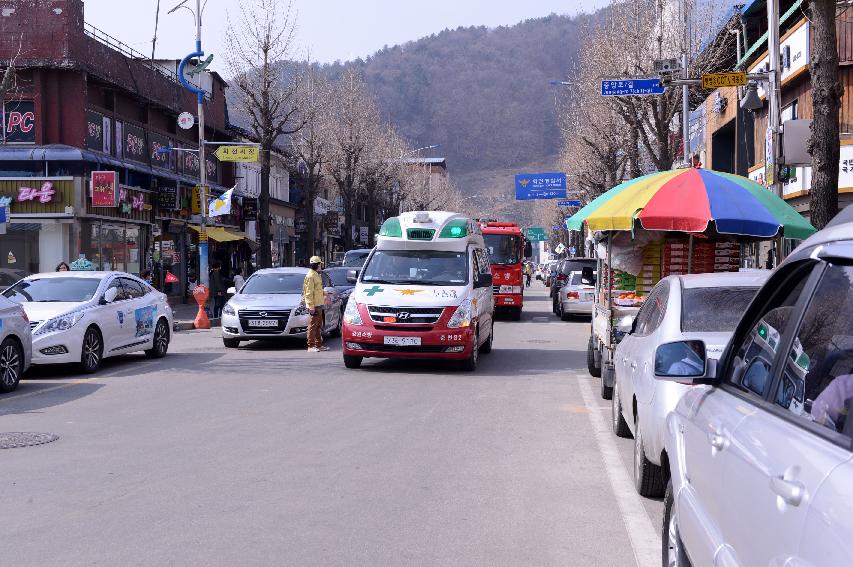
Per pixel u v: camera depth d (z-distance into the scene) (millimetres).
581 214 12789
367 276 15727
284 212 60688
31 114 29422
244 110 39188
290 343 20672
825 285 2877
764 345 3355
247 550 5320
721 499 3125
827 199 12453
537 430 9562
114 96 32438
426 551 5375
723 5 30766
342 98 58812
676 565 4008
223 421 9906
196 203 38500
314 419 10094
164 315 17359
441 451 8383
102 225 31078
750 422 3012
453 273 15609
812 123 12617
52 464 7633
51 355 13766
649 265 12117
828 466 2223
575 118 42438
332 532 5734
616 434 9266
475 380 13867
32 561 5078
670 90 27094
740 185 11812
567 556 5344
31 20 29094
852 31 22453
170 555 5207
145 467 7539
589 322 28500
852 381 2461
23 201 28906
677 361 3963
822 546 2082
